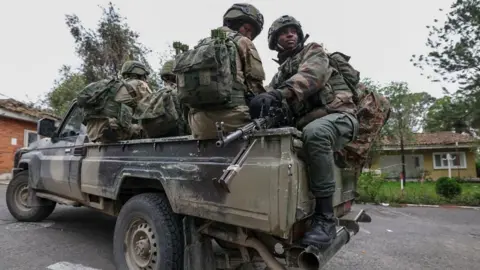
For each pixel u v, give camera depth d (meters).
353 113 2.52
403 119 19.45
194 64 2.00
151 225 2.65
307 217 2.11
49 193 4.52
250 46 2.45
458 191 10.41
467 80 11.76
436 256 4.24
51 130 4.35
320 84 2.28
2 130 12.47
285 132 1.92
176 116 3.04
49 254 3.59
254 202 2.00
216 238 2.50
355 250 4.40
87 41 17.02
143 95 3.53
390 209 8.89
